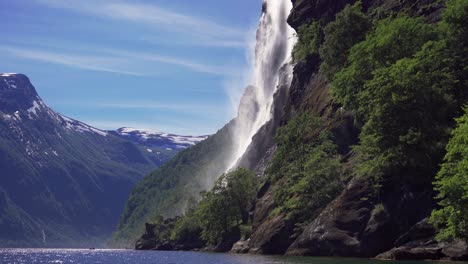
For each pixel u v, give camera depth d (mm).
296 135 100812
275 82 199500
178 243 171125
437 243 56906
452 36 70250
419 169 62031
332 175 82812
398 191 64250
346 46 99250
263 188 122500
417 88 60812
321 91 112562
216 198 131750
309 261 61062
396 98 60250
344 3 122062
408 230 61281
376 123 62594
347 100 77625
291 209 89375
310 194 83750
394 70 62188
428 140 60031
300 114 116125
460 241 54312
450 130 59906
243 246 109938
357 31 99375
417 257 57719
